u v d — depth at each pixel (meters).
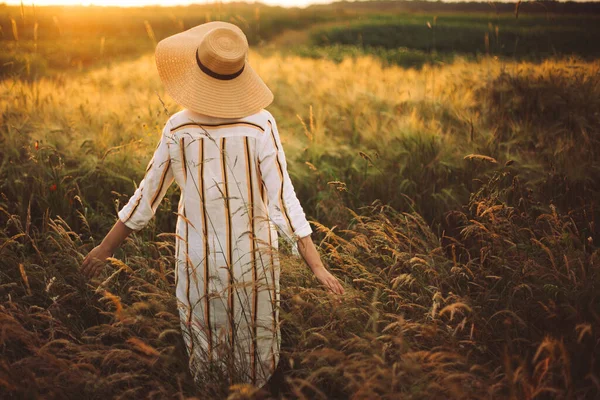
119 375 1.99
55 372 2.15
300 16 35.78
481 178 4.36
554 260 2.60
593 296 2.30
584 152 4.49
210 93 2.09
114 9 33.66
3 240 2.97
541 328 2.39
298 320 2.32
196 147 2.09
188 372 2.25
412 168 4.84
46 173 4.18
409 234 2.97
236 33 2.11
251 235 2.10
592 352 2.11
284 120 7.43
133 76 10.57
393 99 7.52
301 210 2.12
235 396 1.79
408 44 25.88
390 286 2.71
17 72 7.67
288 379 1.81
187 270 2.21
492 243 2.87
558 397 1.89
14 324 2.08
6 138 4.92
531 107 6.64
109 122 5.77
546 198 3.99
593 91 6.55
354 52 19.48
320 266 2.15
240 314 2.21
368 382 1.75
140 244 3.19
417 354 1.84
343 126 6.69
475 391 1.88
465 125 5.84
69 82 9.12
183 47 2.20
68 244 2.92
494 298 2.56
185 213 2.20
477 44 24.20
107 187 4.44
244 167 2.11
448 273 2.79
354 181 4.74
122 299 2.72
